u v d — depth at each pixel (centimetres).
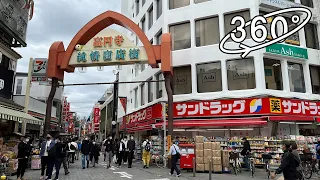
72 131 6806
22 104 2039
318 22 2011
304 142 1520
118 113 3594
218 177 1198
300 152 1477
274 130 1664
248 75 1783
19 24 1859
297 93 1816
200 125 1672
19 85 3016
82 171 1418
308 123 1697
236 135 1769
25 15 1959
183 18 2031
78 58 1798
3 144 1484
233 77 1822
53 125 3216
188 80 1967
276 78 1809
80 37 1827
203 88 1897
